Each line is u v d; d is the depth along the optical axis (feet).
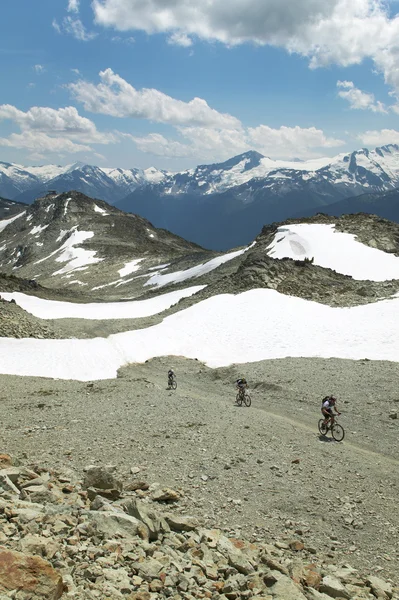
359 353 119.85
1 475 34.06
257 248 343.26
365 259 282.77
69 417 73.87
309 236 317.63
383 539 38.63
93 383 110.63
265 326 152.97
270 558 31.63
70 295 357.20
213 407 83.56
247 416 77.25
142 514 32.73
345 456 58.18
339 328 143.43
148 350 146.61
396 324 138.72
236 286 202.49
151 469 50.21
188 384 112.27
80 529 28.04
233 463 53.52
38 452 54.19
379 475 52.29
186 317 173.17
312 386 94.12
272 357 128.47
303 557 34.94
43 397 92.79
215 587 26.43
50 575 20.65
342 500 45.14
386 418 72.79
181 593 24.62
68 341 156.97
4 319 167.94
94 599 21.25
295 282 200.23
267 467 52.95
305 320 154.61
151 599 23.26
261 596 26.08
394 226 334.44
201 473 50.11
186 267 446.19
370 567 34.58
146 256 574.97
